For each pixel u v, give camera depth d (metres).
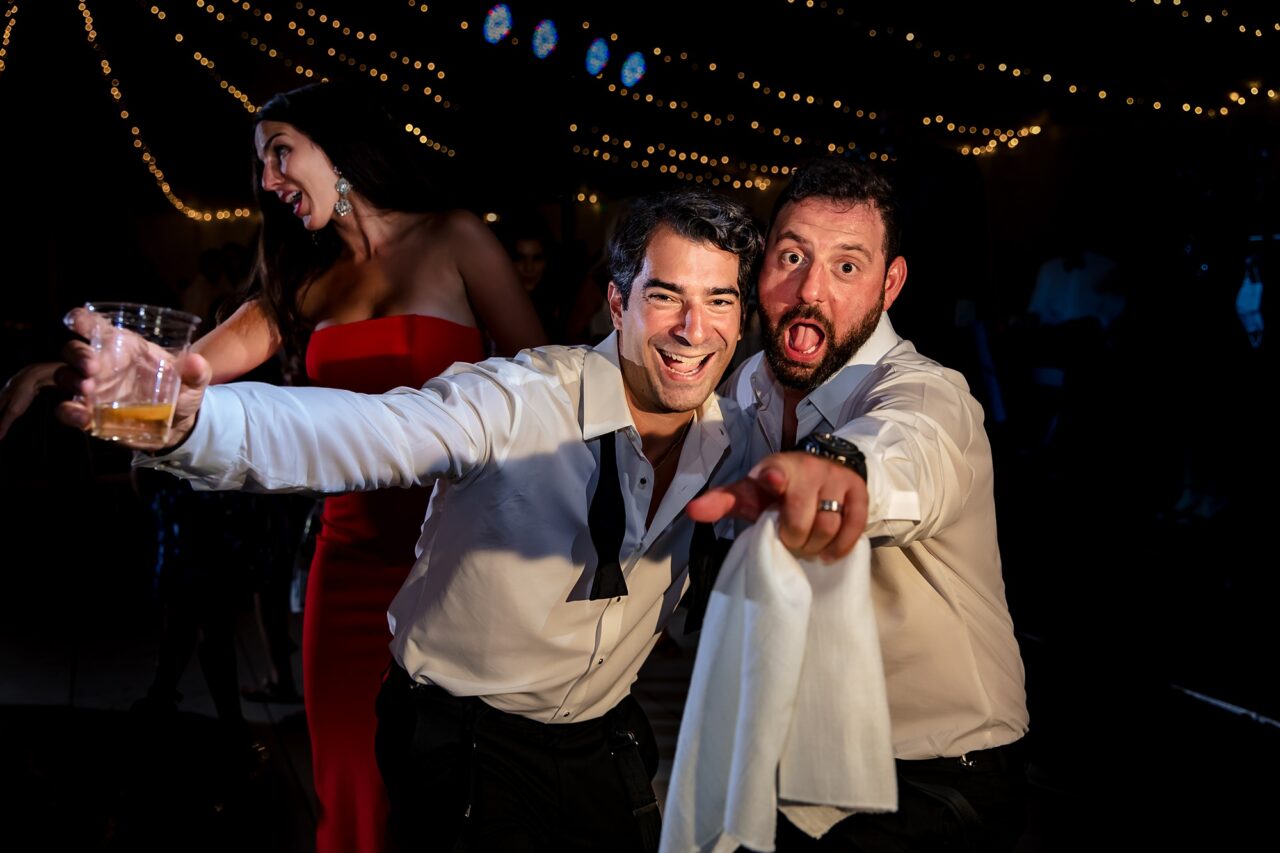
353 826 2.52
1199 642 5.04
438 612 1.84
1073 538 6.52
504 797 1.80
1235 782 3.67
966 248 5.19
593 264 5.41
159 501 3.78
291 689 4.40
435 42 9.96
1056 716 4.27
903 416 1.57
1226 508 6.41
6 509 8.28
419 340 2.66
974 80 9.43
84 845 3.11
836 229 1.86
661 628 1.97
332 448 1.58
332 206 2.67
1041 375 7.55
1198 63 8.27
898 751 1.83
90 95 10.37
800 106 10.07
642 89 10.07
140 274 11.84
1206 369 6.55
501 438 1.75
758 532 1.24
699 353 1.76
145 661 4.87
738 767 1.25
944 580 1.80
